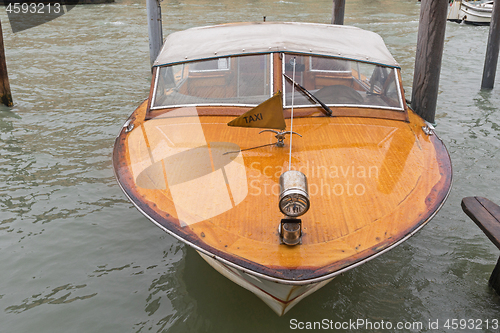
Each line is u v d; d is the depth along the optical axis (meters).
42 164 4.59
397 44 11.38
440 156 2.84
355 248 2.03
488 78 7.44
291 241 2.03
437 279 3.01
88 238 3.43
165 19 15.72
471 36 12.70
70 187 4.15
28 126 5.64
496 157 4.86
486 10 14.53
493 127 5.77
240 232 2.13
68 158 4.75
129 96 7.00
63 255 3.23
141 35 12.54
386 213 2.24
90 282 2.97
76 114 6.13
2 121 5.80
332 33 3.68
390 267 3.12
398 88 3.37
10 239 3.38
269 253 2.01
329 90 3.31
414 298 2.84
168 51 3.56
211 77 3.30
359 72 3.35
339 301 2.81
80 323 2.63
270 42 3.38
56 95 7.01
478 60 9.60
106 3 20.23
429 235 3.49
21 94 7.04
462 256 3.24
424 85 5.41
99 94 7.08
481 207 3.00
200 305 2.78
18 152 4.86
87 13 17.02
